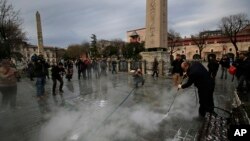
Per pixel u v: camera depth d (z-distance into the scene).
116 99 7.71
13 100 6.37
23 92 10.19
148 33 17.83
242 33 60.88
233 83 11.05
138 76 10.80
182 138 4.01
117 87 10.89
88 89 10.49
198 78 5.15
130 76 17.69
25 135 4.41
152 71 16.84
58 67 9.61
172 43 70.06
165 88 10.02
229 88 9.39
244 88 7.62
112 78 16.02
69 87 11.50
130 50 50.09
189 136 4.09
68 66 15.02
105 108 6.38
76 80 15.05
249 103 5.21
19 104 7.28
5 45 21.09
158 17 16.97
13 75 6.31
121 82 13.23
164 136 4.12
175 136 4.11
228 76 15.03
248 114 4.30
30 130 4.68
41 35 29.23
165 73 17.03
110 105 6.76
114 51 60.91
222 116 5.27
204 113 5.24
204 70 5.19
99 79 15.30
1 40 21.31
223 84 10.70
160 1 16.83
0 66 6.32
